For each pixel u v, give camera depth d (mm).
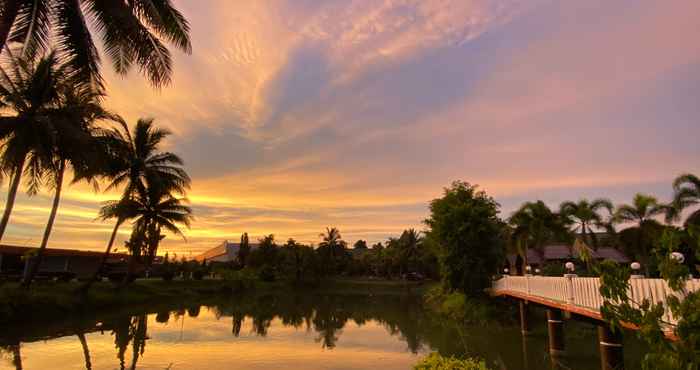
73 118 21219
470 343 19812
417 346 19422
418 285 73375
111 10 11094
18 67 19156
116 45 12352
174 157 34594
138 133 32875
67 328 20938
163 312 30562
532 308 27359
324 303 44938
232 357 16203
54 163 21047
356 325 27234
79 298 25609
